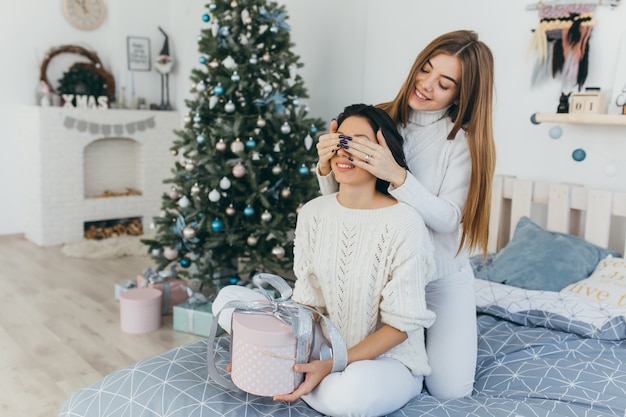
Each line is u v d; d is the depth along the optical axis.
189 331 2.94
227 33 3.17
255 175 2.98
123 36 5.13
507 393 1.70
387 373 1.41
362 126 1.48
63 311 3.20
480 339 2.06
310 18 4.15
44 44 4.86
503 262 2.59
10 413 2.11
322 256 1.51
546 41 2.82
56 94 4.81
